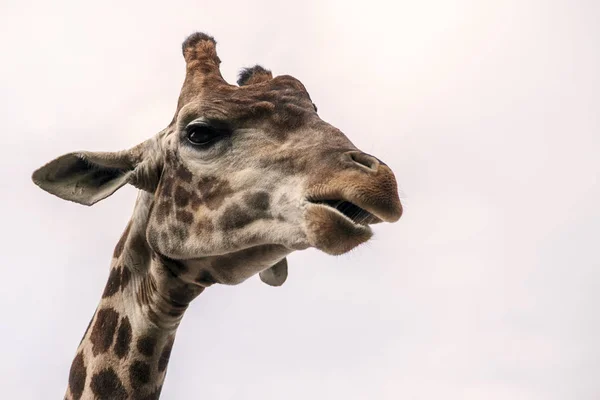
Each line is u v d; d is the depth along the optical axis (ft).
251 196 45.06
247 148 46.21
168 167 49.42
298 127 45.88
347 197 38.78
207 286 50.85
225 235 45.83
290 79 49.85
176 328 52.03
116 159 51.44
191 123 47.42
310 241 40.83
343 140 43.91
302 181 42.39
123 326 51.08
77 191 51.29
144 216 51.65
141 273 51.78
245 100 47.55
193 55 53.01
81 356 52.11
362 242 40.32
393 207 38.50
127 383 49.67
